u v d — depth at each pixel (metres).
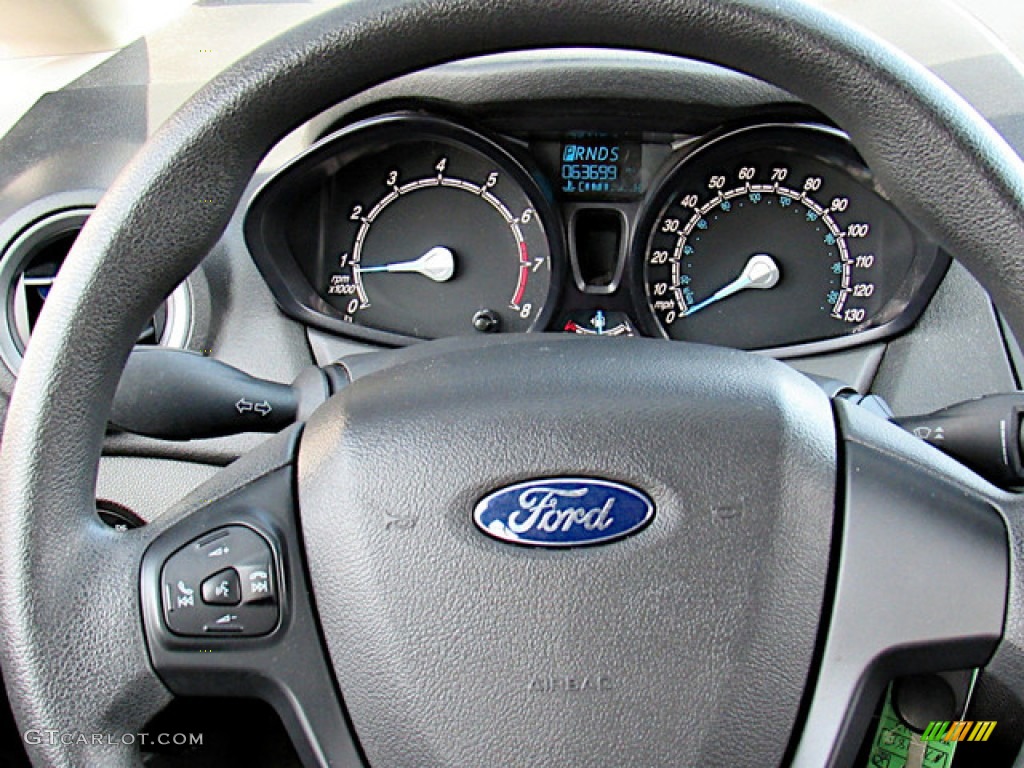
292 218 1.96
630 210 2.00
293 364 1.93
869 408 1.25
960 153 0.89
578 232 2.03
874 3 1.95
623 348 0.94
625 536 0.85
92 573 0.88
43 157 2.00
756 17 0.90
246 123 0.92
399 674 0.86
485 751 0.84
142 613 0.88
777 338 2.04
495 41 0.94
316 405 1.23
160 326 1.89
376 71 0.95
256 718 1.15
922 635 0.87
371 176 1.99
